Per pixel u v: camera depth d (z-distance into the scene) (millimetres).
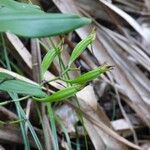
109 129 201
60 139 190
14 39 186
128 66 236
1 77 120
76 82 116
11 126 174
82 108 196
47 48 186
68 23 84
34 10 98
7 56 177
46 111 191
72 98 192
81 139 204
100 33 236
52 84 181
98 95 234
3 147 179
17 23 83
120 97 235
